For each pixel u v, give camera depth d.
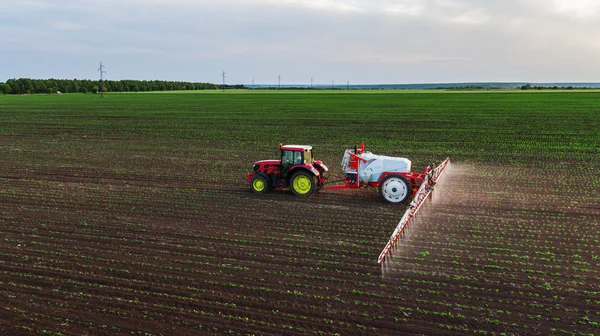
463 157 21.42
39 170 19.06
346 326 7.12
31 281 8.69
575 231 10.98
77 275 8.91
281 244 10.40
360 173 14.07
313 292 8.15
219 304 7.79
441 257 9.55
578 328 7.01
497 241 10.39
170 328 7.13
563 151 22.61
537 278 8.56
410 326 7.09
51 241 10.70
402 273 8.84
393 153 22.75
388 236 10.85
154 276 8.84
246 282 8.55
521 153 22.27
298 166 14.24
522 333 6.90
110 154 23.12
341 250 10.01
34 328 7.18
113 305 7.81
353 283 8.46
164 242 10.59
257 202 13.91
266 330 7.05
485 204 13.31
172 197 14.61
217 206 13.52
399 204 13.52
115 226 11.73
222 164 20.34
